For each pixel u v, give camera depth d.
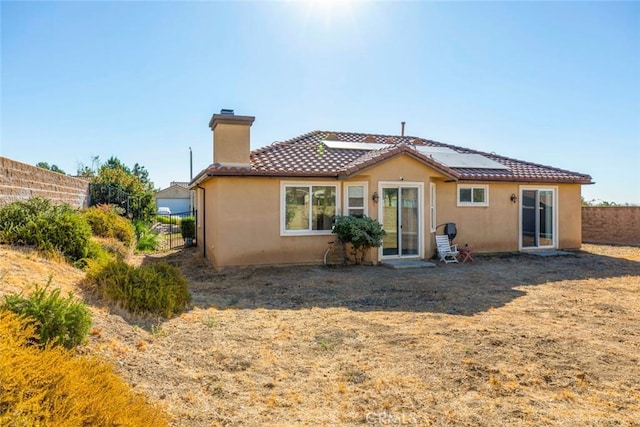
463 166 18.05
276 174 14.05
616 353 6.11
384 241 15.35
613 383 5.12
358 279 12.16
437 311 8.63
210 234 15.95
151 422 3.58
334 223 14.44
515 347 6.34
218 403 4.51
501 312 8.55
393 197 15.47
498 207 18.00
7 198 11.10
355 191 15.08
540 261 15.94
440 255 15.80
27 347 3.90
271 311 8.55
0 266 6.85
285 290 10.71
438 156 19.03
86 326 5.00
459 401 4.67
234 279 12.20
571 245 19.39
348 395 4.80
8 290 5.81
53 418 2.98
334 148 17.78
